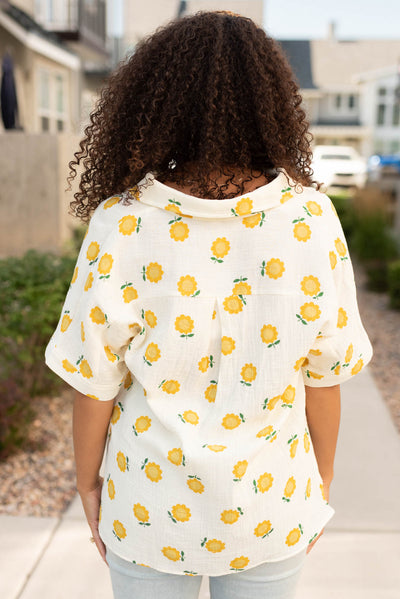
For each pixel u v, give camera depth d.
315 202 1.18
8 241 9.14
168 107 1.13
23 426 3.61
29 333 3.95
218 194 1.15
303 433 1.24
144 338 1.17
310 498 1.26
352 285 1.19
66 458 3.56
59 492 3.18
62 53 18.42
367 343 1.23
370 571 2.50
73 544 2.67
